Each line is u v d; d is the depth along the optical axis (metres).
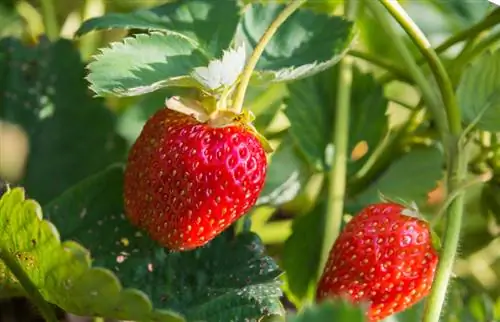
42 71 0.47
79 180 0.46
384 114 0.45
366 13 0.50
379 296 0.39
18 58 0.47
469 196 0.48
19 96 0.47
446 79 0.41
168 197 0.38
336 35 0.41
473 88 0.42
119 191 0.41
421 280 0.39
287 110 0.45
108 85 0.37
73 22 0.52
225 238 0.40
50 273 0.36
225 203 0.38
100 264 0.40
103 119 0.47
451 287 0.45
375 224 0.39
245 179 0.38
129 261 0.40
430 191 0.45
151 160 0.38
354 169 0.45
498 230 0.49
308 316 0.32
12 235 0.37
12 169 0.46
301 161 0.45
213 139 0.38
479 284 0.51
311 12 0.41
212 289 0.40
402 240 0.38
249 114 0.38
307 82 0.45
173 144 0.38
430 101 0.44
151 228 0.38
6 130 0.46
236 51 0.37
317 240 0.44
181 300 0.40
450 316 0.46
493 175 0.46
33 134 0.47
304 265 0.44
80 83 0.47
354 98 0.46
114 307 0.36
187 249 0.39
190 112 0.38
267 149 0.38
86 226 0.41
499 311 0.48
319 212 0.45
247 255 0.40
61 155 0.46
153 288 0.40
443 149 0.43
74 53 0.47
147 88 0.37
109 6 0.52
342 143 0.44
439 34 0.52
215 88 0.37
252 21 0.41
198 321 0.38
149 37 0.39
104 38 0.51
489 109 0.41
